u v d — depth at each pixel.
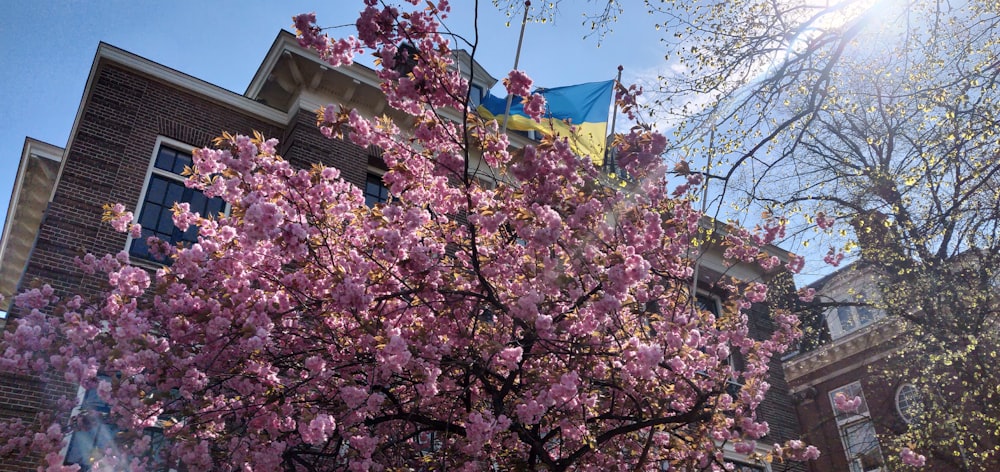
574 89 16.25
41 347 7.33
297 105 13.93
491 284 8.50
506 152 7.64
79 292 10.23
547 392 7.03
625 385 8.02
